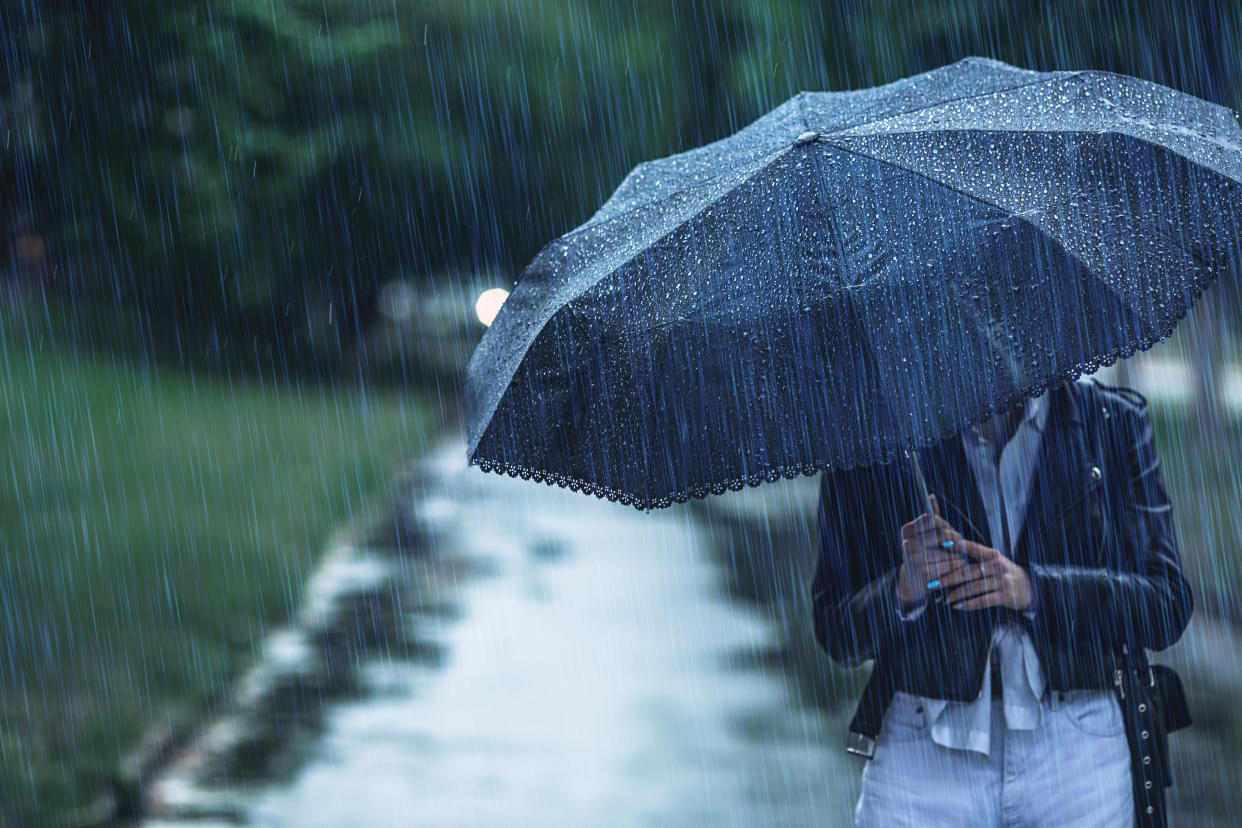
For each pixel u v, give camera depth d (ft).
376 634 58.34
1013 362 13.02
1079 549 15.30
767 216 13.60
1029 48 79.61
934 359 13.12
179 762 41.47
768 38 103.76
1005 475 15.47
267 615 60.75
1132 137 13.42
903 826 15.47
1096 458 15.31
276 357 188.85
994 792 15.23
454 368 230.68
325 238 187.52
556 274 14.64
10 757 38.42
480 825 35.50
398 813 36.55
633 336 13.70
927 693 15.14
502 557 77.92
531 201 189.06
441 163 184.34
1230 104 75.15
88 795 37.35
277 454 114.01
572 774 39.11
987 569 14.88
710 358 13.52
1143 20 75.36
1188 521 69.56
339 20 111.86
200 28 48.80
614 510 96.43
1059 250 13.06
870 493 15.55
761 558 76.43
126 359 155.33
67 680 46.60
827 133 13.87
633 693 47.67
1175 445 97.09
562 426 13.98
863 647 15.60
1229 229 13.21
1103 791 15.08
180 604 58.65
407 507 98.84
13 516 72.79
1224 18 73.92
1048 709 15.07
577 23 180.86
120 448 102.94
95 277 160.86
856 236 13.41
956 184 13.37
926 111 14.03
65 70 46.09
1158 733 15.33
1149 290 12.98
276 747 42.80
